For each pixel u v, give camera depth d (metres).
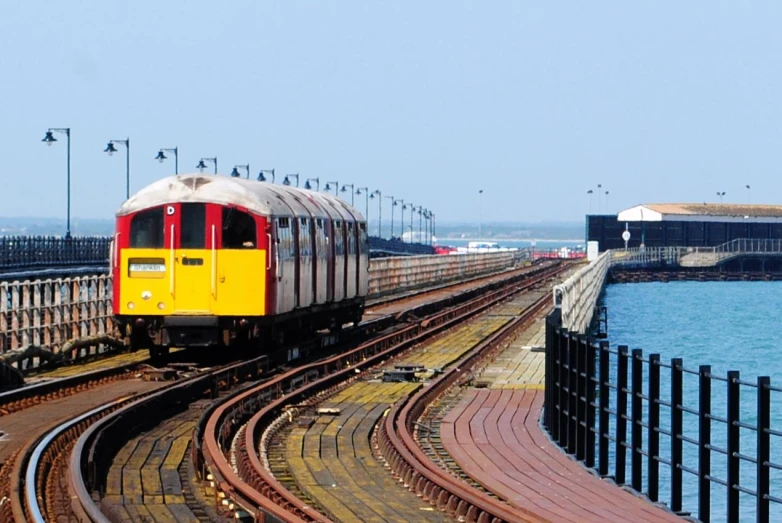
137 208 44.22
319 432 31.75
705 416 23.61
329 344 57.53
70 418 31.06
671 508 24.77
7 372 36.72
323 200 56.88
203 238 44.06
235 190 44.34
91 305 50.72
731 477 22.56
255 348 46.47
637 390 26.97
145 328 44.94
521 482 25.59
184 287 44.12
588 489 25.06
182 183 44.41
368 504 23.08
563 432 30.62
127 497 22.94
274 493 22.41
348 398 38.66
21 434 29.53
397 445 27.44
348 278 59.19
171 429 31.36
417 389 40.94
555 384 31.94
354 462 27.64
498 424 33.50
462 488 22.92
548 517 21.86
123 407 31.53
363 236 63.22
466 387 41.81
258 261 44.19
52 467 24.75
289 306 47.44
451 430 32.47
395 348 53.38
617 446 27.78
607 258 159.25
